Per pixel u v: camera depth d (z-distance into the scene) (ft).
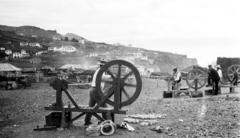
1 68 171.73
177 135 21.57
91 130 22.22
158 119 29.81
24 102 61.36
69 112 26.17
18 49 638.53
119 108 25.53
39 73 168.66
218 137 20.56
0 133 25.02
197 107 38.34
